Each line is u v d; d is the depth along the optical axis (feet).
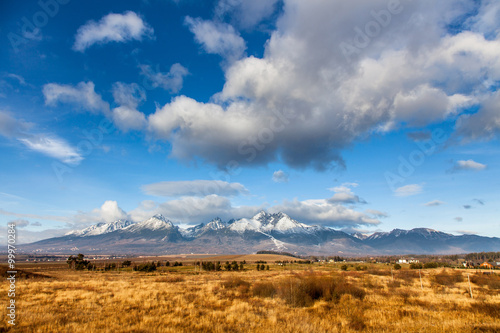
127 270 357.41
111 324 49.44
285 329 49.37
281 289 93.56
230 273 275.59
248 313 63.62
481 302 76.18
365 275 205.16
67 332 43.83
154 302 74.84
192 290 108.99
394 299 88.12
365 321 58.65
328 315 64.80
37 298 76.33
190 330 48.11
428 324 54.49
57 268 377.09
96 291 95.76
